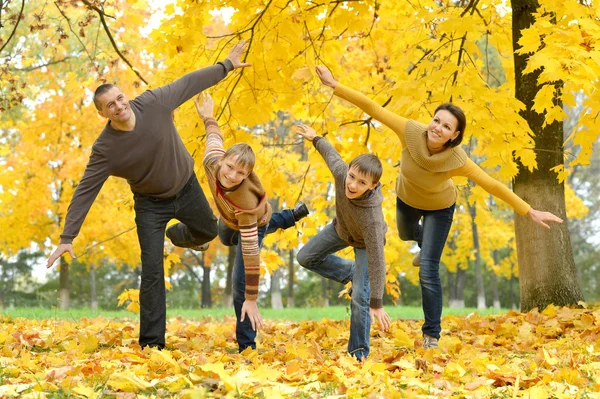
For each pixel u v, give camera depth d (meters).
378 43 9.09
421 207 4.87
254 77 6.10
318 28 6.56
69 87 9.02
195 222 4.91
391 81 7.57
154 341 4.71
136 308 6.96
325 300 30.12
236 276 4.80
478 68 7.04
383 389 3.04
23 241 19.06
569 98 5.68
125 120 4.28
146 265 4.69
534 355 4.69
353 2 6.20
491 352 4.95
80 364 3.76
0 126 16.86
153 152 4.45
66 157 17.17
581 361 4.11
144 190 4.62
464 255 26.80
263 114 6.21
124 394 2.96
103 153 4.36
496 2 7.34
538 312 7.25
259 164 7.24
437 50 6.31
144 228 4.69
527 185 7.83
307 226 7.89
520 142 5.78
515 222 8.00
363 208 4.09
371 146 7.55
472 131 5.62
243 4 6.00
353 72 7.96
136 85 8.30
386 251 8.37
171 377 3.27
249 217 4.20
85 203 4.36
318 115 7.21
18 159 17.59
